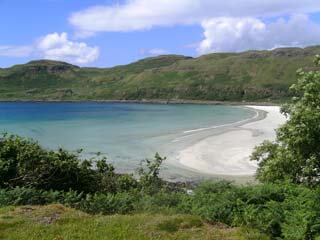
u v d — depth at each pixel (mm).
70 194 12625
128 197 12734
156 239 9148
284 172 13109
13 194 12203
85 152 39125
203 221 10375
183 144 43406
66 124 73812
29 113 111625
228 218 10367
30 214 10656
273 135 50062
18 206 11508
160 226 9930
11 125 72375
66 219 10367
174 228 9883
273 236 9484
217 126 64812
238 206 10484
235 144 42719
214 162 33469
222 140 46031
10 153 14594
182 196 12438
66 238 9086
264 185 11391
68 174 14586
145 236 9328
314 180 12828
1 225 9805
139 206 12008
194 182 26172
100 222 10242
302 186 11180
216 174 29125
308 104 12562
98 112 116562
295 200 9859
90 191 14953
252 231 9555
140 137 50531
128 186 15898
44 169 14250
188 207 11336
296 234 8617
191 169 30891
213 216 10469
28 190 12359
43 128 65875
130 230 9688
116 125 70250
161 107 153625
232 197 10953
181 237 9273
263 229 9547
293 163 12883
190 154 37125
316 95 12422
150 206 11859
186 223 10109
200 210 10789
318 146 12172
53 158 14492
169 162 33562
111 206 11984
